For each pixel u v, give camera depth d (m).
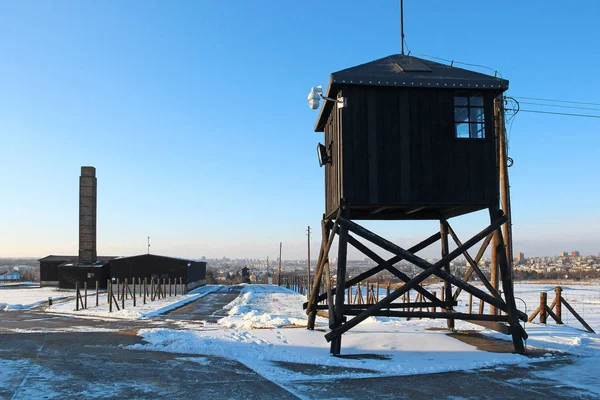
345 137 12.16
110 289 27.52
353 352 11.62
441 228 15.14
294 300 39.28
